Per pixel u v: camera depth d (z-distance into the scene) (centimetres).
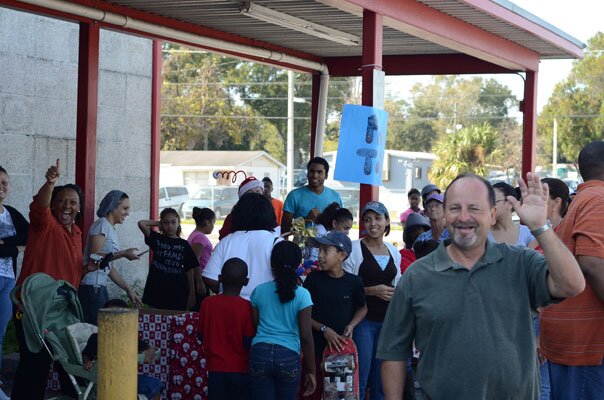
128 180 1446
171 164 5250
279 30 1270
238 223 684
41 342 672
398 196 5028
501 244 429
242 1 1074
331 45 1388
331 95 6544
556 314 527
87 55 1080
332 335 710
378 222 765
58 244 730
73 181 1341
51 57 1293
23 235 780
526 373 415
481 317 414
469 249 417
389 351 440
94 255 838
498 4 1129
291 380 638
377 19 962
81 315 711
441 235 838
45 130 1287
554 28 1334
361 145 934
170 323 766
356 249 766
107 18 1076
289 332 641
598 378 525
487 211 416
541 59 1498
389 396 439
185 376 762
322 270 727
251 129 5959
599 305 519
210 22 1218
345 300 718
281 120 6056
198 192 4228
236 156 5372
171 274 906
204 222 1048
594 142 530
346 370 708
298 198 1009
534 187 401
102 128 1390
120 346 485
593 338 522
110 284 1395
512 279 418
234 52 1334
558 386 537
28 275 722
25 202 1256
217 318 643
